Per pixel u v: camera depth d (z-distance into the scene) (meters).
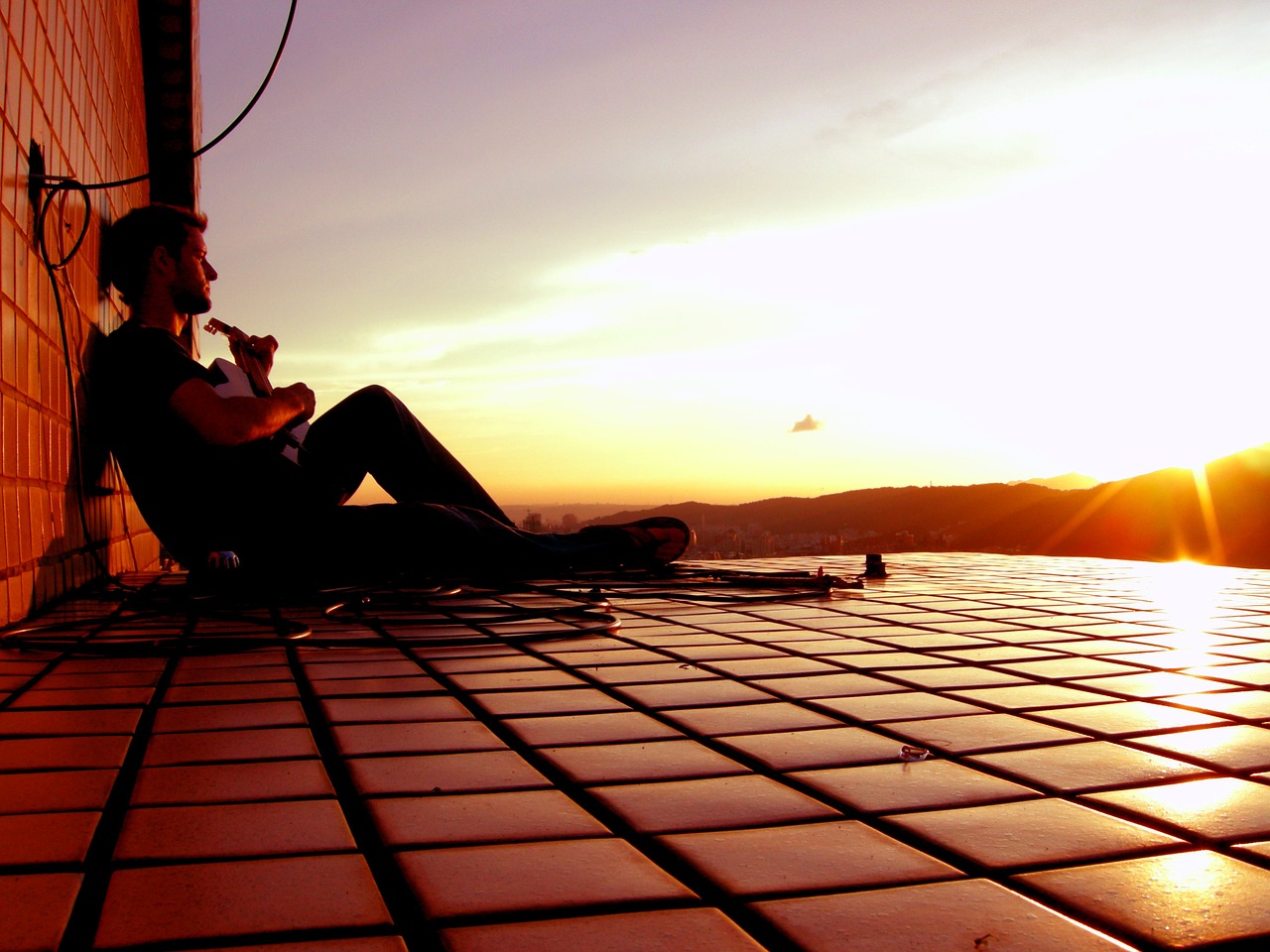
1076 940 0.79
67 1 3.31
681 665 2.08
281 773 1.27
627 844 1.01
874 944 0.78
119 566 4.30
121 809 1.11
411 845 1.00
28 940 0.78
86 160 3.63
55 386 2.97
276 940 0.78
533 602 3.24
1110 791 1.20
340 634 2.54
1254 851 1.00
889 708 1.67
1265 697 1.77
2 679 1.90
